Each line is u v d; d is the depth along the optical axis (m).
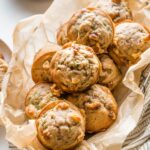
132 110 0.46
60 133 0.42
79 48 0.46
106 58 0.49
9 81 0.49
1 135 0.51
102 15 0.48
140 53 0.49
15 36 0.50
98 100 0.45
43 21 0.52
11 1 0.65
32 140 0.43
